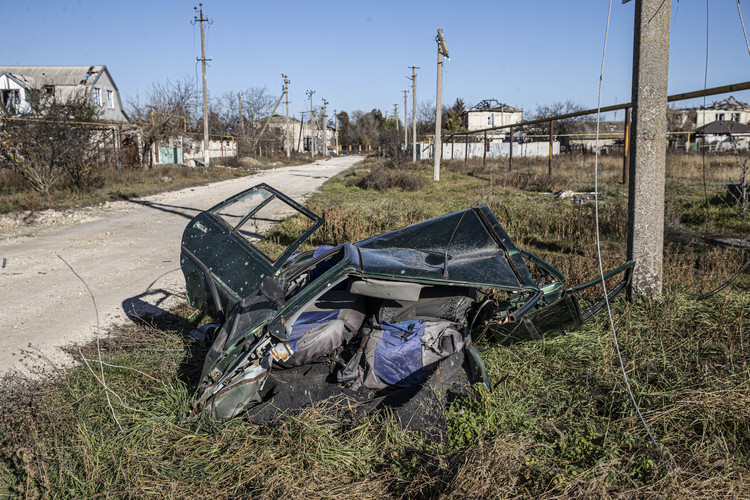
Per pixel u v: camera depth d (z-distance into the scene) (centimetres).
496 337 430
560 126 5191
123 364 435
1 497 286
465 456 278
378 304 407
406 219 1112
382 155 6188
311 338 369
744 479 271
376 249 437
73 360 469
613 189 1777
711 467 281
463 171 3148
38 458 299
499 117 6662
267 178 2961
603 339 450
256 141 5119
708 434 320
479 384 344
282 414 336
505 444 285
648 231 522
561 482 263
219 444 311
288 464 291
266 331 334
